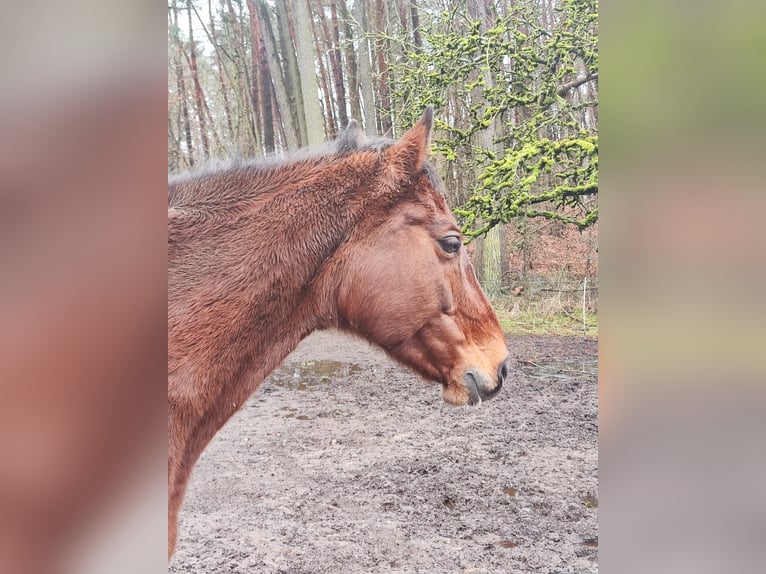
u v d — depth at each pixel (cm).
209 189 135
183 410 133
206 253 134
